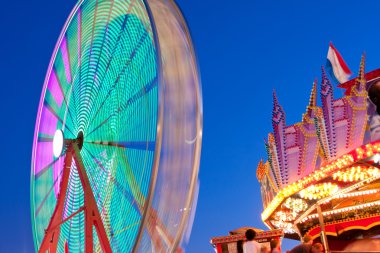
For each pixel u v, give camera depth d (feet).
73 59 36.99
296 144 78.59
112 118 29.84
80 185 32.96
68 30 38.86
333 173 69.67
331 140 71.31
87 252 29.19
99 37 33.50
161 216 26.96
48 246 33.01
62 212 33.47
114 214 28.89
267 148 83.51
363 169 68.33
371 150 64.54
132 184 26.84
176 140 28.94
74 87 35.94
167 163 28.09
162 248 26.61
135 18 29.27
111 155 29.50
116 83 30.32
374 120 67.31
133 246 24.67
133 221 26.40
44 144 40.24
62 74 38.88
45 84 41.65
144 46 27.96
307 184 73.87
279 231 45.57
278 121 81.97
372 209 91.20
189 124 29.09
